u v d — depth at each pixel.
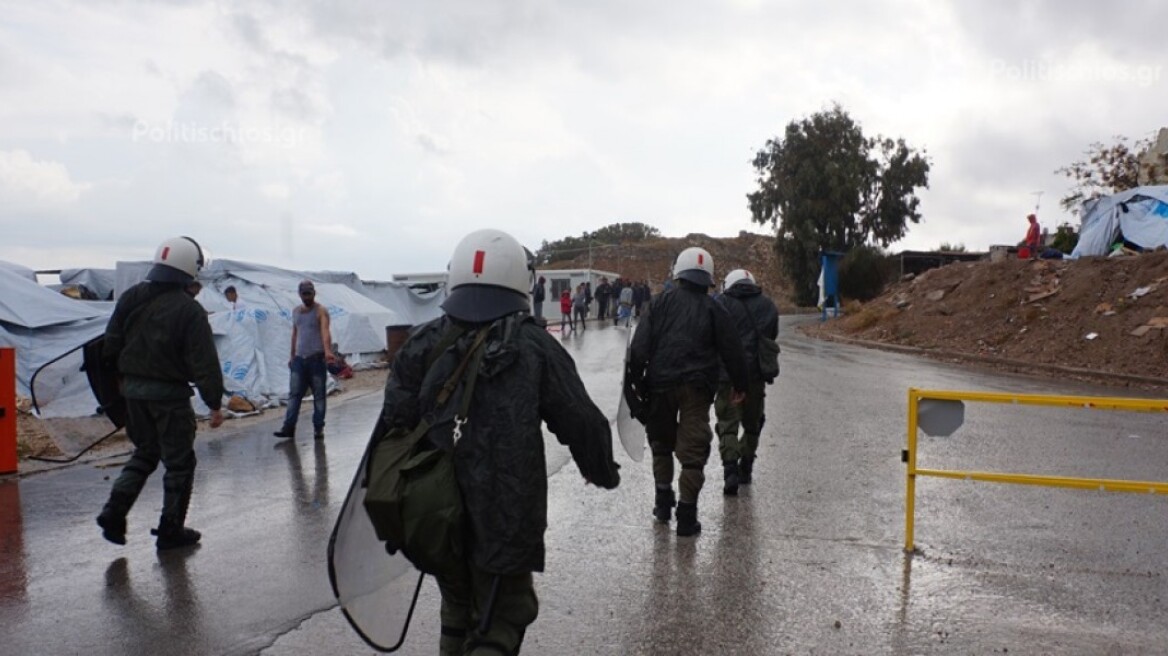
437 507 2.92
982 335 23.34
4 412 8.15
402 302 24.70
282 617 4.60
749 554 5.64
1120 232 26.36
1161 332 18.53
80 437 10.27
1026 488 7.49
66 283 21.09
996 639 4.33
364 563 3.16
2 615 4.62
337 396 14.82
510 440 3.01
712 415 11.78
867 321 29.20
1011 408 12.59
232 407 12.56
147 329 5.52
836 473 8.06
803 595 4.91
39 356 12.28
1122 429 10.69
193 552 5.75
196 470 8.41
